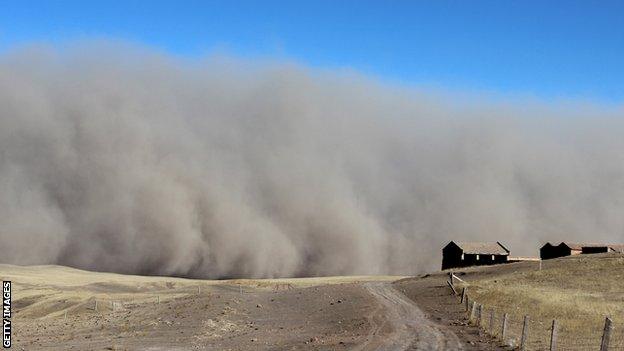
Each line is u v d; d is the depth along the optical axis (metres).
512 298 37.84
